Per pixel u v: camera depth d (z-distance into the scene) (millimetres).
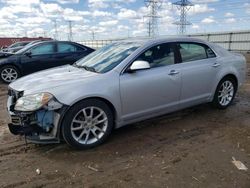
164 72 4754
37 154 4027
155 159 3805
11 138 4617
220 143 4285
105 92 4152
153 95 4660
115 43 5336
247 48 37188
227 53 5949
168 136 4574
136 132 4750
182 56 5105
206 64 5379
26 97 3893
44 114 3814
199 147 4148
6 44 41688
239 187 3129
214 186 3154
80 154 3994
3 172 3553
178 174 3414
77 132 4102
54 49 10328
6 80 10008
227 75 5805
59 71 4793
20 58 9977
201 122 5199
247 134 4625
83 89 3994
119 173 3469
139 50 4609
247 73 11641
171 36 5207
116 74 4328
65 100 3865
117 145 4262
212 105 5902
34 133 3904
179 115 5582
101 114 4223
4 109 6551
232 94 6051
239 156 3855
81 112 4043
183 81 5012
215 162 3691
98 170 3553
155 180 3297
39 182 3316
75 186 3221
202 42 5508
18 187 3225
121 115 4406
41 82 4152
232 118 5418
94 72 4426
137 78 4453
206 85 5438
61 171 3549
